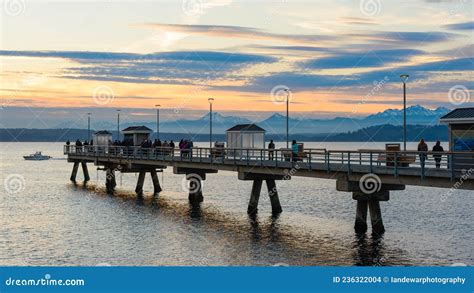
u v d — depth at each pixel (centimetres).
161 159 5712
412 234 3766
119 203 5525
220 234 3772
